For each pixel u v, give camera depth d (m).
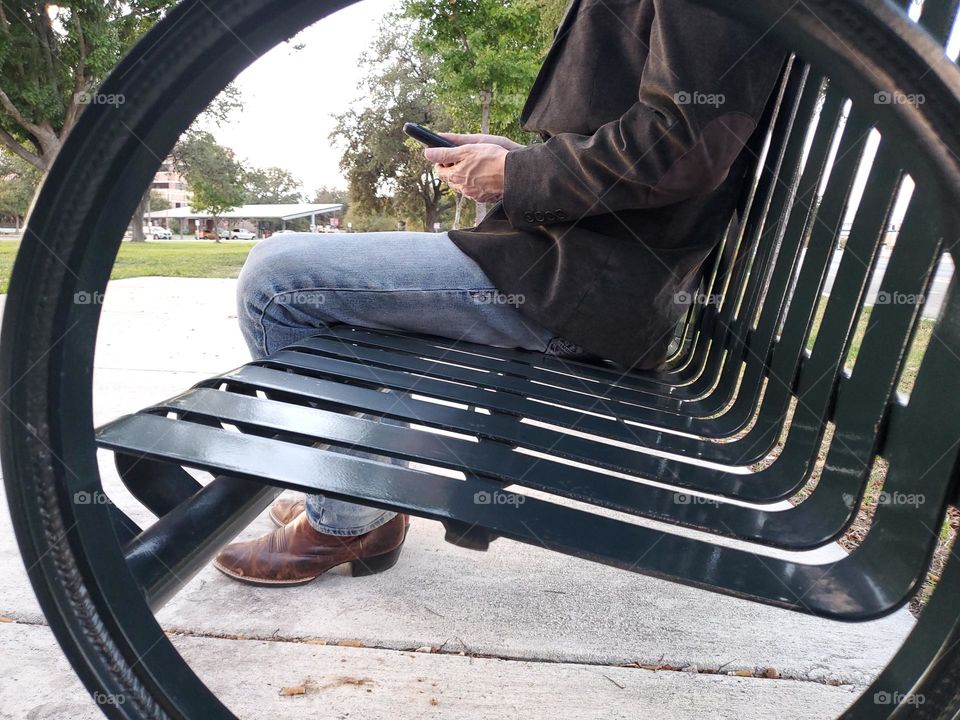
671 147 0.92
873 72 0.46
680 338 1.58
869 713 0.60
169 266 11.59
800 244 1.02
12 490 0.57
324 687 1.01
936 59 0.45
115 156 0.54
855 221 0.82
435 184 27.02
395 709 0.98
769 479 0.84
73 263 0.55
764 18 0.47
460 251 1.20
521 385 1.01
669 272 1.11
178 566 0.70
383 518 1.32
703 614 1.27
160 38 0.51
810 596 0.63
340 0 0.50
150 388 2.56
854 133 0.87
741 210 1.23
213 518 0.75
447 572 1.38
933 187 0.50
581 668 1.09
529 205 1.08
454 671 1.07
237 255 17.72
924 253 0.68
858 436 0.74
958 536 0.58
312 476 0.62
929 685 0.57
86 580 0.60
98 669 0.61
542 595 1.31
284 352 1.00
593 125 1.14
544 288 1.15
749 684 1.08
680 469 0.84
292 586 1.28
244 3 0.50
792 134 1.09
